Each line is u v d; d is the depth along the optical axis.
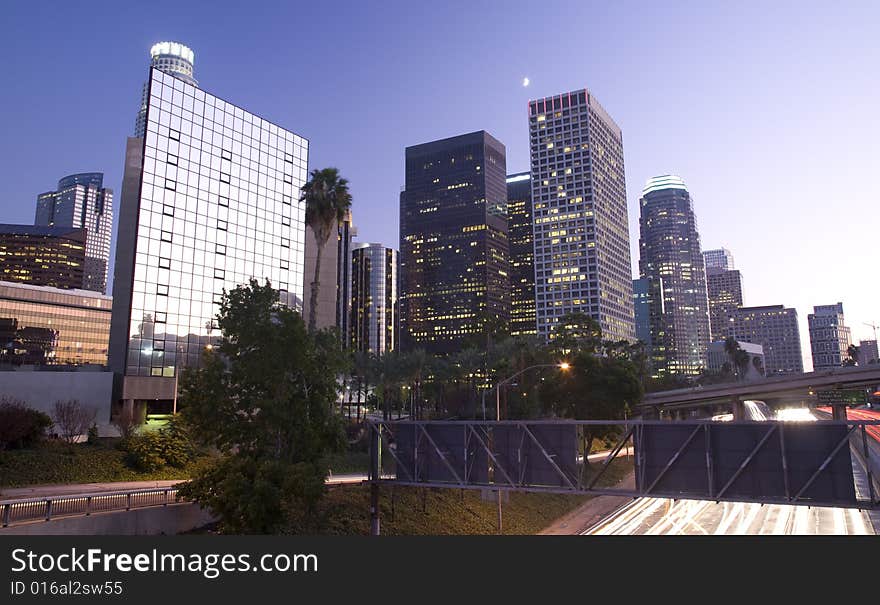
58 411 47.56
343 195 60.44
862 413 170.62
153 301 72.31
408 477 32.06
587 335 119.38
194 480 29.30
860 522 50.47
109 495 29.89
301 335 30.45
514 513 49.78
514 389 92.00
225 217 82.31
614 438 78.62
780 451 23.77
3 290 174.50
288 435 30.59
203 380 30.36
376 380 86.94
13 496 33.03
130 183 74.69
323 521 36.25
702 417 197.88
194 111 79.94
